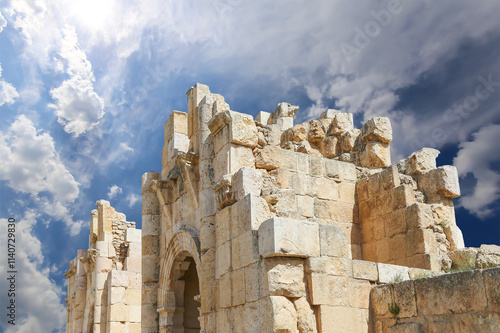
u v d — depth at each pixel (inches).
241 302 420.8
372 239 574.9
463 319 330.6
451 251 509.0
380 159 640.4
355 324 402.9
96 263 979.9
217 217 486.6
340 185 590.6
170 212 663.1
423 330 360.2
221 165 517.7
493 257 449.4
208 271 499.5
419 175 601.6
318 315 392.5
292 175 550.3
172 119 685.9
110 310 904.3
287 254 390.0
